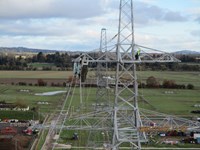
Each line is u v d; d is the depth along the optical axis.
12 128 81.50
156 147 70.81
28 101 123.62
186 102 128.38
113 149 43.16
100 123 73.38
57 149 68.06
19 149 66.81
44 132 80.38
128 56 40.91
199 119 94.69
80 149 67.69
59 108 107.56
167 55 42.00
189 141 74.94
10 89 156.50
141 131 43.78
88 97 124.69
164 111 109.12
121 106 49.09
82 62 41.72
